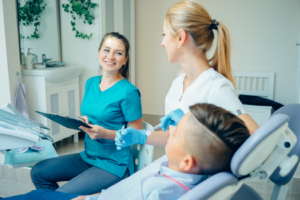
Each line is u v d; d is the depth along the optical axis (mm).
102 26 3172
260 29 3641
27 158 1423
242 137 607
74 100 3197
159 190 683
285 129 603
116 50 1419
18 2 2744
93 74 3281
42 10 3035
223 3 3711
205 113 631
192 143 633
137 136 1099
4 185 2166
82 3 3129
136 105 1422
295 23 3510
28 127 1229
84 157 1478
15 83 2469
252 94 3736
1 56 2367
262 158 610
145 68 4180
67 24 3268
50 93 2812
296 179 2213
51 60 3211
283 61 3625
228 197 603
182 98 1084
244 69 3777
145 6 4004
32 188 2131
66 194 969
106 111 1413
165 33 1094
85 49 3258
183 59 1088
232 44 3514
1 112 1238
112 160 1382
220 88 982
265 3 3572
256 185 2139
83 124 1238
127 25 3838
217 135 607
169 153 692
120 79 1499
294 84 3623
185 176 691
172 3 3908
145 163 1366
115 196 811
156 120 4273
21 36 2801
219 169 636
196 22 1029
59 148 3072
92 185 1265
